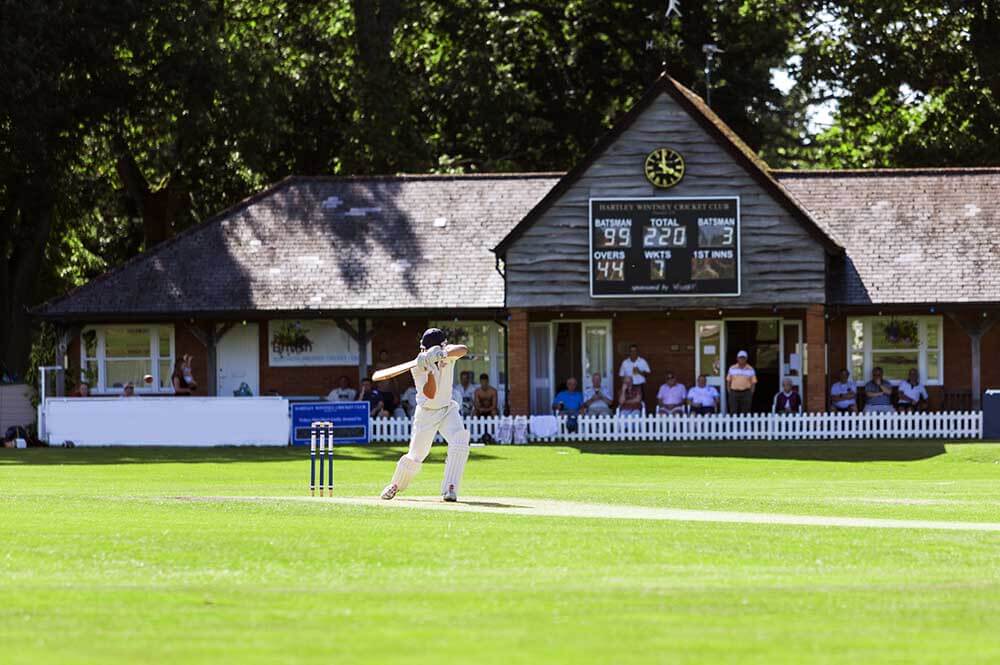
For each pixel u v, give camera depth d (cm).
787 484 3869
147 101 6812
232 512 2583
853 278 6062
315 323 6325
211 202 8106
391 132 8031
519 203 6556
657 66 8619
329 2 8506
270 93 7281
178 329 6347
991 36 8231
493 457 5000
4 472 4297
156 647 1355
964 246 6191
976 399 6072
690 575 1827
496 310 6038
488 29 8562
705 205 5850
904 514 2706
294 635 1416
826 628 1470
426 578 1783
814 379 5866
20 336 7038
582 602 1599
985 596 1659
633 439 5653
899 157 8575
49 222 7112
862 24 8450
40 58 6334
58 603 1586
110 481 3903
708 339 6238
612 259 5872
